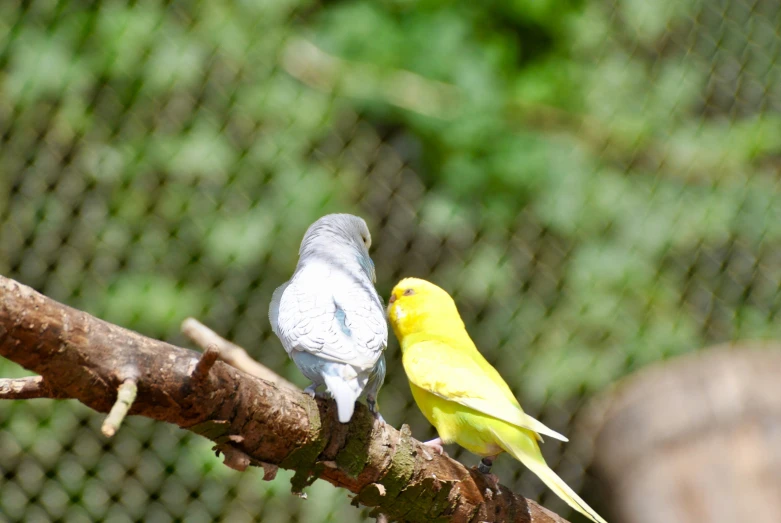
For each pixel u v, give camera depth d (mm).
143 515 9898
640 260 11898
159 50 11250
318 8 13125
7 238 10727
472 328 11719
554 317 11812
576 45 13148
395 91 12398
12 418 9914
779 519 8383
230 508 10117
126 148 11242
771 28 12797
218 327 11062
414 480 4980
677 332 11711
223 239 11242
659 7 12531
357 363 4906
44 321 3689
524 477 11039
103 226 11039
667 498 8883
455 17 12953
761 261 12156
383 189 12102
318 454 4668
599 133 12484
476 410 5730
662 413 9477
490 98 12578
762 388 9281
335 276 5598
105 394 3898
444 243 12055
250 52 11648
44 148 11000
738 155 12289
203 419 4203
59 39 11195
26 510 9742
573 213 12031
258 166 11547
